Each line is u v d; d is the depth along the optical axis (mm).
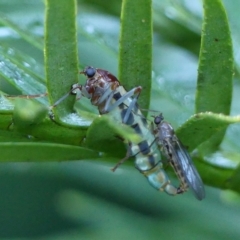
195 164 89
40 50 101
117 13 113
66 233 123
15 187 148
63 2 79
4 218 151
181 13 113
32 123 80
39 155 77
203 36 85
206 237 120
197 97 87
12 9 106
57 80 81
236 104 109
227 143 96
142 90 87
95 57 113
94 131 81
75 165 140
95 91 94
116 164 88
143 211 133
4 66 84
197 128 83
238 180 89
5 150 76
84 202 124
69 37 81
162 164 96
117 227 122
